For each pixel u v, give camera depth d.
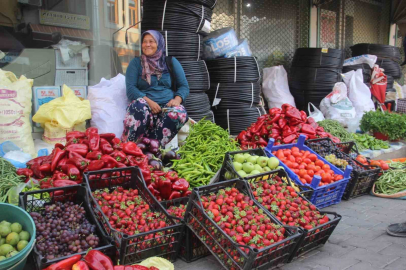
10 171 3.18
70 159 3.12
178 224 2.66
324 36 9.59
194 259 2.85
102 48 5.17
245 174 3.59
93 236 2.41
